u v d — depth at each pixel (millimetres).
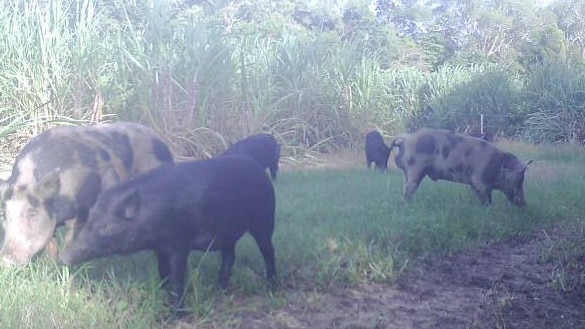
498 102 24078
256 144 12391
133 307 5711
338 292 6742
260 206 6359
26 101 13711
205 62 14852
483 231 8938
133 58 14164
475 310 6457
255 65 16953
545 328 6055
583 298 6871
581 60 31438
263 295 6523
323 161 16516
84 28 14391
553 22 51219
